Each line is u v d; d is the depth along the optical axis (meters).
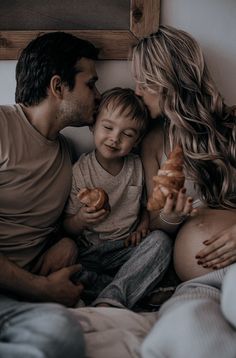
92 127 1.35
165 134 1.38
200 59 1.31
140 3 1.36
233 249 1.19
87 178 1.35
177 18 1.39
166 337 0.92
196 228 1.27
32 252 1.31
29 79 1.29
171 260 1.33
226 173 1.33
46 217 1.31
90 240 1.37
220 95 1.32
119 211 1.37
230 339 0.91
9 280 1.16
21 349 0.87
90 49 1.32
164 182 1.15
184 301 1.05
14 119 1.27
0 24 1.41
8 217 1.26
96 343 1.01
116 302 1.21
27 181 1.26
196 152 1.32
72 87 1.28
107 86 1.43
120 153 1.30
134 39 1.38
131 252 1.34
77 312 1.10
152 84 1.30
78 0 1.38
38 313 0.95
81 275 1.31
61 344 0.88
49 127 1.30
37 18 1.40
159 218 1.33
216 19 1.39
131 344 1.03
